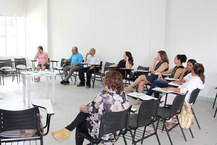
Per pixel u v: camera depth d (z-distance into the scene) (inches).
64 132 95.0
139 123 105.5
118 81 92.4
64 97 226.4
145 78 214.7
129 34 280.2
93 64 279.6
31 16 382.6
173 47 250.7
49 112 96.3
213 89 228.8
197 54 236.1
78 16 330.0
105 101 90.4
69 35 343.9
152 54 261.9
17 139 89.3
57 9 353.4
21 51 386.9
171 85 178.9
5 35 370.9
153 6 257.3
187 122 136.4
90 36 320.2
